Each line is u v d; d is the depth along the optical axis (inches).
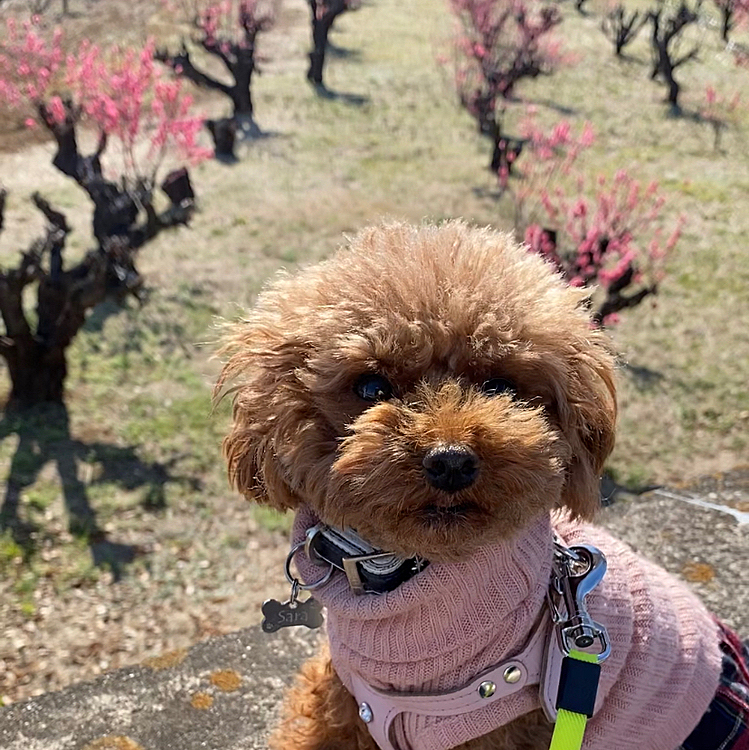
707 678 15.5
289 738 17.5
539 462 12.8
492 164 93.7
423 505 12.5
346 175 91.2
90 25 137.6
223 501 44.0
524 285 14.2
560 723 13.7
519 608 13.9
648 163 102.6
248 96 110.1
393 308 13.3
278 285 15.3
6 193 54.3
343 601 14.1
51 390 49.9
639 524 25.9
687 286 71.6
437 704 14.0
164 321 59.5
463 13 158.1
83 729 19.1
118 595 37.2
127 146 85.0
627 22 179.0
